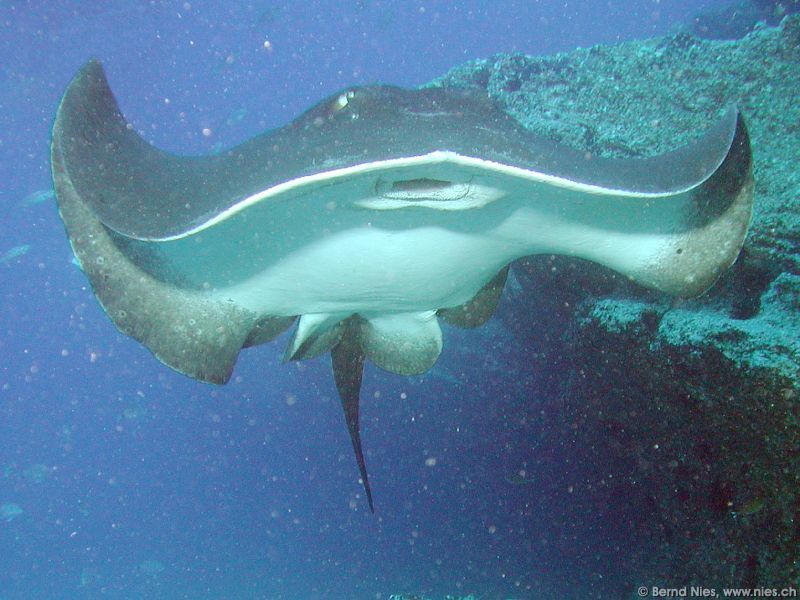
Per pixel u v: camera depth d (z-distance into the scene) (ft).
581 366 14.15
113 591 69.67
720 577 10.69
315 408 52.95
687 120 13.37
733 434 9.07
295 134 7.93
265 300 9.30
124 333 7.86
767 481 8.70
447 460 37.06
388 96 8.80
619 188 6.31
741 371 8.18
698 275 8.11
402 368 11.87
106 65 78.23
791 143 11.20
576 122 14.42
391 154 5.33
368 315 11.28
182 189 6.92
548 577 25.93
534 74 16.76
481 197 7.31
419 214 7.88
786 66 12.66
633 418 12.79
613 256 8.75
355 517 61.16
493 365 28.89
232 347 9.07
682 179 6.70
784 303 8.80
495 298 11.25
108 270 7.66
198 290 8.51
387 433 42.63
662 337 10.11
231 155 8.52
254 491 83.61
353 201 7.36
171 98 97.35
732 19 47.57
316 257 8.51
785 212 9.96
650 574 14.30
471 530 35.17
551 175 5.82
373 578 41.60
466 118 7.50
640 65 15.10
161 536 89.76
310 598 44.11
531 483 28.76
